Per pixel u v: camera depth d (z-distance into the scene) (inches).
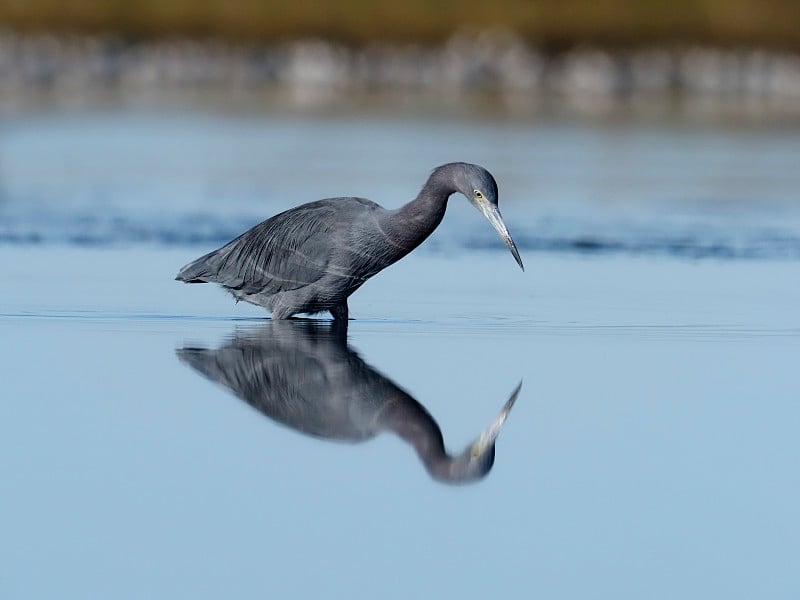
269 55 1610.5
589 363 385.1
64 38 1622.8
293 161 899.4
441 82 1571.1
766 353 398.0
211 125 1145.4
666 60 1620.3
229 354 394.3
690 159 973.2
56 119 1159.0
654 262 572.1
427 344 411.5
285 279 450.6
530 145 1038.4
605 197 768.3
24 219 653.3
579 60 1601.9
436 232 647.1
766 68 1606.8
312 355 394.6
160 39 1642.5
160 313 458.3
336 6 1736.0
